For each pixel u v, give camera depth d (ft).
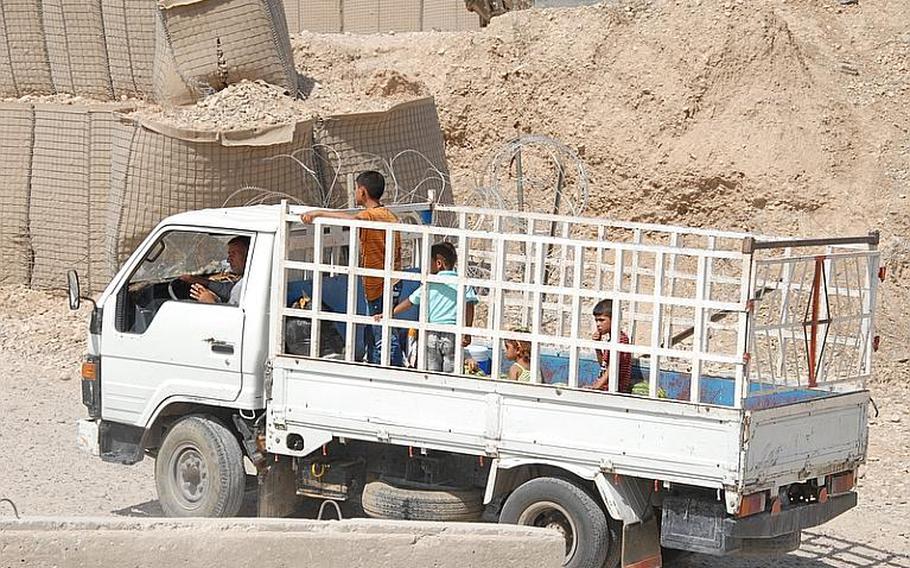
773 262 66.03
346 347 74.13
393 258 73.31
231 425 80.74
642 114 164.25
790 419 67.36
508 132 175.22
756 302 69.10
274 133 131.34
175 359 80.02
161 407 80.64
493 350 70.28
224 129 131.23
